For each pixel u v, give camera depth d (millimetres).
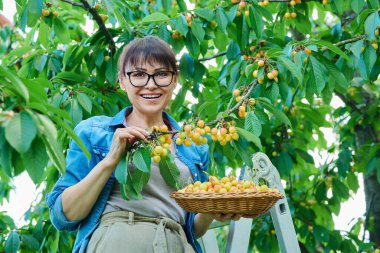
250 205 2639
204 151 3111
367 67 4059
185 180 2904
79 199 2682
